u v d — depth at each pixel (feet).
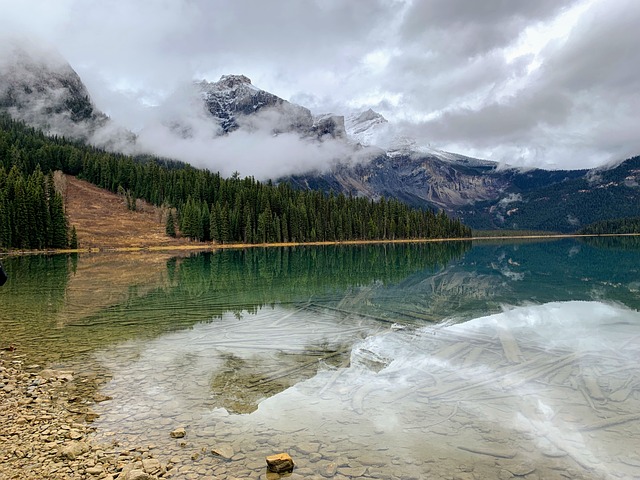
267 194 419.33
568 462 22.03
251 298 76.64
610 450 23.11
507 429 25.61
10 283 99.60
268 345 45.09
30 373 36.35
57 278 111.34
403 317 58.85
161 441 24.59
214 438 24.91
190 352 42.73
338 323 55.47
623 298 71.41
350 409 28.81
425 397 30.55
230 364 38.93
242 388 32.94
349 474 21.06
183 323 55.93
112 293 82.89
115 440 24.73
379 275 118.21
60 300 74.08
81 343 46.14
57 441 24.48
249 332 50.90
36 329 52.49
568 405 28.78
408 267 144.56
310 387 32.99
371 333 49.70
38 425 26.66
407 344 44.42
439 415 27.63
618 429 25.40
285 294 81.61
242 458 22.62
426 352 41.37
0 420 27.35
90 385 33.71
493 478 20.66
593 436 24.67
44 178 370.32
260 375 35.91
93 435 25.36
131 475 20.52
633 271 119.44
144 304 70.28
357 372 36.27
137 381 34.65
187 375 36.06
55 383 33.91
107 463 22.18
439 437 24.77
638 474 20.89
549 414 27.48
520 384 32.60
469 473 21.09
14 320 57.82
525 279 102.32
